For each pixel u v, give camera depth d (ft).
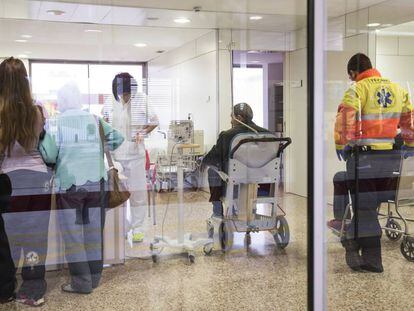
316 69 6.42
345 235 8.18
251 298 7.85
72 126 8.33
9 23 12.82
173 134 11.90
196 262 9.80
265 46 14.93
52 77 8.52
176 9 14.44
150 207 10.50
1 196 7.70
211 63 15.37
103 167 8.84
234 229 10.60
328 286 7.04
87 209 8.48
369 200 8.90
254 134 11.18
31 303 7.83
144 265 9.45
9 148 7.67
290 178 8.87
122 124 10.12
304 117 7.06
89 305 7.80
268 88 13.73
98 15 13.92
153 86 12.64
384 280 8.42
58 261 8.25
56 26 13.55
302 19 7.37
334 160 7.88
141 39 14.10
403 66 13.64
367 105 8.90
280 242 9.53
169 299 8.00
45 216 8.04
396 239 9.36
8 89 7.56
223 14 14.93
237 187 10.94
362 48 13.06
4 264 7.75
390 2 13.23
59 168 8.16
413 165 9.52
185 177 11.24
